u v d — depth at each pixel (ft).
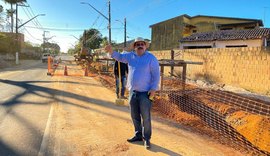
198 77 58.65
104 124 20.18
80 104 27.66
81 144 15.85
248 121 19.22
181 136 17.94
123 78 31.45
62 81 49.01
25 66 111.34
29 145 15.58
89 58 97.04
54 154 14.35
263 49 43.55
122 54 15.85
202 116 23.48
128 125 20.06
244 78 47.24
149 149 15.28
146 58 14.93
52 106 26.32
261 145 16.31
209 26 122.21
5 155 14.10
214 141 17.26
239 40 69.41
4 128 18.75
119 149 15.14
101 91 37.47
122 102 27.76
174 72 64.85
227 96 27.30
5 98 30.17
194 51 60.13
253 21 110.42
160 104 27.07
